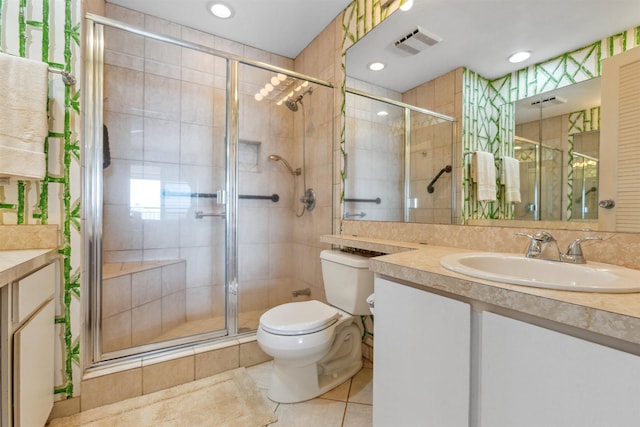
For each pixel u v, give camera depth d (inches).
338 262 67.0
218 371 67.8
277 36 94.3
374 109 74.0
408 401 34.9
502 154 49.7
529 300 24.2
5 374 34.4
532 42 46.3
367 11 73.5
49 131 52.4
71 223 54.1
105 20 61.6
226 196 85.4
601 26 39.1
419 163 63.9
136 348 65.7
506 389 26.0
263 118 100.0
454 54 56.8
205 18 85.0
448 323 30.4
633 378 18.9
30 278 41.1
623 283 26.0
